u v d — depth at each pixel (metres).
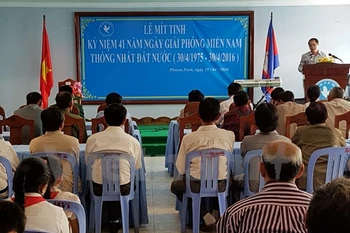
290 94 4.32
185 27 6.98
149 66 7.04
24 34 6.86
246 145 2.82
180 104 7.13
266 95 6.26
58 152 2.73
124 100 7.07
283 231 1.46
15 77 6.94
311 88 4.28
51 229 1.67
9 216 1.28
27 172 1.70
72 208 2.06
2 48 6.87
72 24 6.87
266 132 2.80
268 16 7.00
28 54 6.91
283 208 1.49
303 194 1.53
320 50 7.09
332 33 7.06
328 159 2.71
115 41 6.95
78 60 6.92
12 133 3.69
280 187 1.55
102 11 6.86
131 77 7.06
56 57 6.93
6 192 2.68
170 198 3.80
